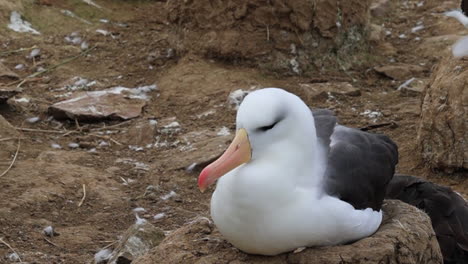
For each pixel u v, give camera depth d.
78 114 11.46
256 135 5.78
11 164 10.13
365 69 13.36
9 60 13.69
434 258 6.60
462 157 9.85
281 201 5.74
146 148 10.91
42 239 8.55
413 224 6.52
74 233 8.72
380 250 6.03
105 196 9.56
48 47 14.10
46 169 10.04
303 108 5.89
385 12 15.97
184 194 9.72
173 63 13.36
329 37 13.09
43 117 11.66
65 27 14.90
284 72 12.88
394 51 14.09
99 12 15.50
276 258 6.08
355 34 13.41
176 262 6.36
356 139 6.51
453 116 9.80
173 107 11.99
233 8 12.77
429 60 13.75
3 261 8.07
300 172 5.83
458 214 7.74
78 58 13.80
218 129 11.22
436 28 15.12
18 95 12.27
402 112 11.65
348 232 6.00
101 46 14.26
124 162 10.47
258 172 5.73
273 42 12.84
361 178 6.24
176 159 10.44
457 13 10.25
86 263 8.11
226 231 5.96
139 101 12.05
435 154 10.02
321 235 5.89
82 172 10.03
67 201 9.40
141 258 6.52
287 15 12.75
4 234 8.59
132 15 15.63
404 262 6.21
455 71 9.98
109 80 12.99
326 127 6.50
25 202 9.23
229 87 12.33
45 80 12.97
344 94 12.24
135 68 13.39
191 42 13.09
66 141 11.07
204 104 11.96
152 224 8.70
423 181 7.96
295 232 5.80
